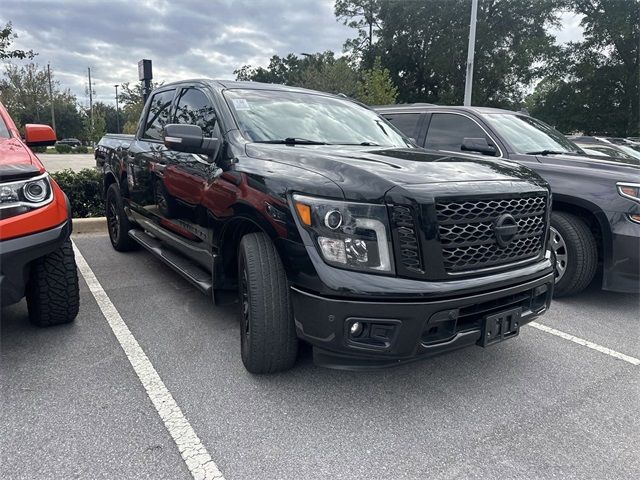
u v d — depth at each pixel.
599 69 34.97
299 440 2.43
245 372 3.08
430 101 40.19
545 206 3.03
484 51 35.31
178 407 2.67
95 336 3.56
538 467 2.29
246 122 3.52
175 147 3.29
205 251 3.52
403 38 38.16
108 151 5.93
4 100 42.59
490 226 2.64
